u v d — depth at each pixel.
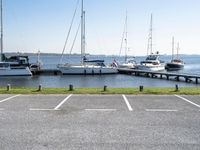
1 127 9.02
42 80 49.69
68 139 7.70
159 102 14.20
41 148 6.94
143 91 18.45
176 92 18.08
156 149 6.89
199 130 8.71
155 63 71.19
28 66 57.00
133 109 12.23
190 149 6.91
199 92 18.06
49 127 9.02
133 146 7.10
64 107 12.68
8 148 6.94
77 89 19.73
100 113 11.34
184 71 73.75
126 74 62.16
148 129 8.80
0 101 14.46
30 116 10.72
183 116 10.81
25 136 7.98
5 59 55.72
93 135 8.09
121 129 8.79
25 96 16.42
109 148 6.95
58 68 61.06
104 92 18.00
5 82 46.28
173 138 7.82
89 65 60.38
